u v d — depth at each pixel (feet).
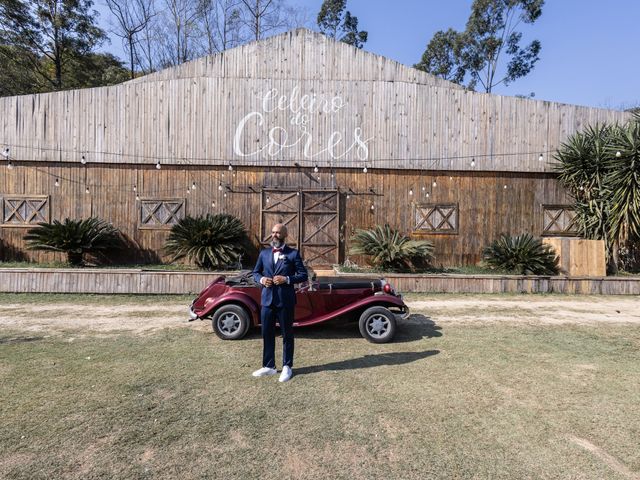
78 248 34.50
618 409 10.85
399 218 38.96
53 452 8.62
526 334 18.72
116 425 9.79
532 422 10.10
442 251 38.93
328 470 8.06
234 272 29.71
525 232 39.06
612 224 34.45
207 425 9.82
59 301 26.58
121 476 7.83
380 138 38.88
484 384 12.53
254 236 38.68
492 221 39.11
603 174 35.86
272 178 38.73
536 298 28.45
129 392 11.76
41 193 38.17
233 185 38.65
